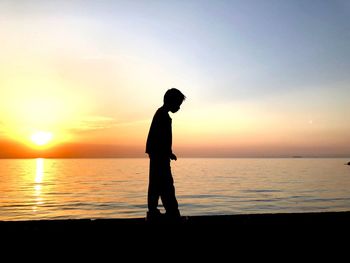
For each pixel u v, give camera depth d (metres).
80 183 66.25
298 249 3.82
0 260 3.38
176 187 55.56
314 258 3.71
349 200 37.53
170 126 4.18
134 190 50.25
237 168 160.38
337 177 88.94
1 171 131.75
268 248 3.80
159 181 4.10
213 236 3.90
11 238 3.63
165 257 3.59
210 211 28.33
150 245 3.71
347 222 4.31
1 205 32.97
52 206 32.19
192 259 3.59
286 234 4.02
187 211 28.38
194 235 3.89
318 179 79.88
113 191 48.50
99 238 3.73
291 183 65.75
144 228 3.91
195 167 174.50
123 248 3.64
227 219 4.27
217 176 92.88
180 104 4.28
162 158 4.12
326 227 4.20
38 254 3.48
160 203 27.80
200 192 46.50
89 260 3.46
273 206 32.03
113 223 3.99
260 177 88.31
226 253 3.69
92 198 39.28
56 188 53.91
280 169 147.75
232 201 35.94
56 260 3.43
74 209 30.16
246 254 3.70
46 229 3.79
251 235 3.97
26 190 50.00
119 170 143.88
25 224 3.94
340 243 3.93
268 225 4.16
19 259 3.41
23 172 123.06
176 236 3.86
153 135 4.15
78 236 3.72
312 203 34.62
